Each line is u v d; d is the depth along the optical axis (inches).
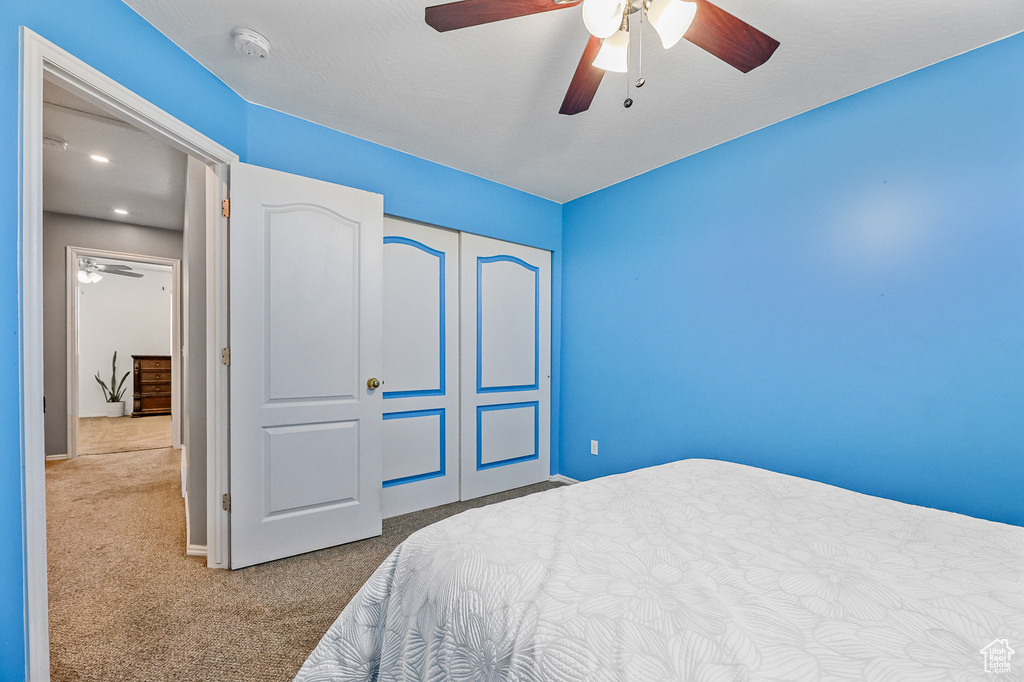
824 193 82.7
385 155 103.8
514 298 132.5
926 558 38.3
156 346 299.7
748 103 83.0
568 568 35.4
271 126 87.9
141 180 129.1
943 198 69.6
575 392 136.6
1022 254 62.8
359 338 94.9
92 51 54.9
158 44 65.4
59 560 84.8
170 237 177.3
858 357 78.4
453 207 116.1
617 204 123.7
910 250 72.7
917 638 27.1
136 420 260.4
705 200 102.1
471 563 36.7
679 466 70.3
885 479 75.3
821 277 83.0
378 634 43.0
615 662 25.5
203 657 58.0
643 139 98.0
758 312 92.3
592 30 44.8
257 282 82.8
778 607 30.5
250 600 71.4
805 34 64.5
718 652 25.7
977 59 66.6
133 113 62.3
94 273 256.5
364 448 95.3
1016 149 63.4
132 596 72.2
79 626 64.2
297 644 60.8
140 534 97.0
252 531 82.5
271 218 84.2
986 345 65.7
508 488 131.9
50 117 96.0
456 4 46.3
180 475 142.7
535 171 116.9
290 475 86.4
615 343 123.9
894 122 74.5
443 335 118.6
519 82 78.5
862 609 30.3
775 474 64.9
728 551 39.4
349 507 93.3
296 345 86.9
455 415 121.3
